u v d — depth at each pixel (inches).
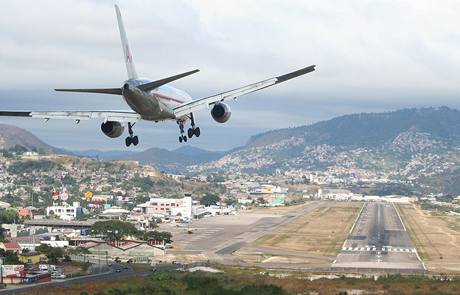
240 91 3380.9
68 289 6131.9
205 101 3432.6
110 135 3656.5
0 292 6230.3
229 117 3631.9
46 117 3388.3
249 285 6038.4
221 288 5836.6
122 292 5733.3
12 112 3383.4
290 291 6146.7
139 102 3462.1
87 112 3440.0
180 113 3457.2
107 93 3489.2
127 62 3762.3
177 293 5684.1
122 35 3762.3
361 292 6166.3
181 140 3946.9
